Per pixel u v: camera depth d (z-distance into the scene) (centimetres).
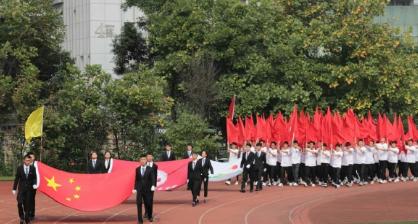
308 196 2998
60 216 2384
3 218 2353
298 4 5019
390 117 4875
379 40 4647
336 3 4894
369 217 2231
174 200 2875
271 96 4606
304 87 4722
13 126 4378
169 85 4753
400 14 7506
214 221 2233
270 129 3691
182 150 4078
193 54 4650
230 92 4650
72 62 5350
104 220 2283
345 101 4694
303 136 3600
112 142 4331
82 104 3938
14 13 4438
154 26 4819
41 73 5241
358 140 3606
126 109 3994
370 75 4522
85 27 7856
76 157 4169
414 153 3709
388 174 4009
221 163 3303
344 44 4675
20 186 2192
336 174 3372
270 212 2455
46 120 3856
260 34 4784
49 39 4762
